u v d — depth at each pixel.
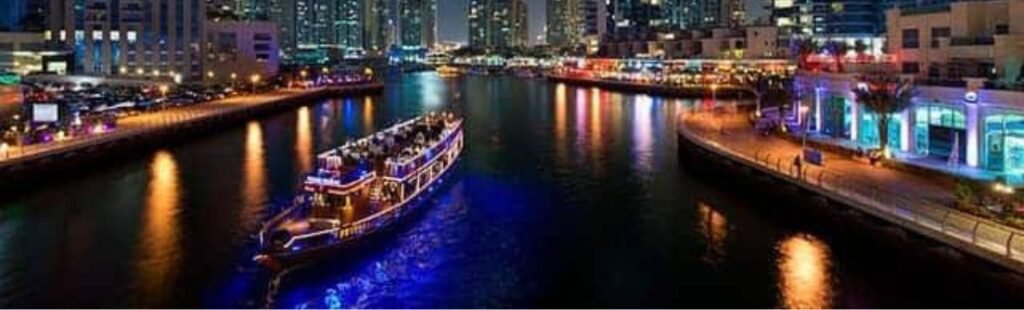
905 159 65.81
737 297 43.88
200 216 62.53
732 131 92.25
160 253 52.34
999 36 69.12
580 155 95.12
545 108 166.12
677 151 96.62
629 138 111.50
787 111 105.75
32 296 44.62
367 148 71.19
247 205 66.69
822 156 69.62
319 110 166.88
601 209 64.69
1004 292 39.66
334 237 49.88
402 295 45.34
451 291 45.75
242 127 130.62
